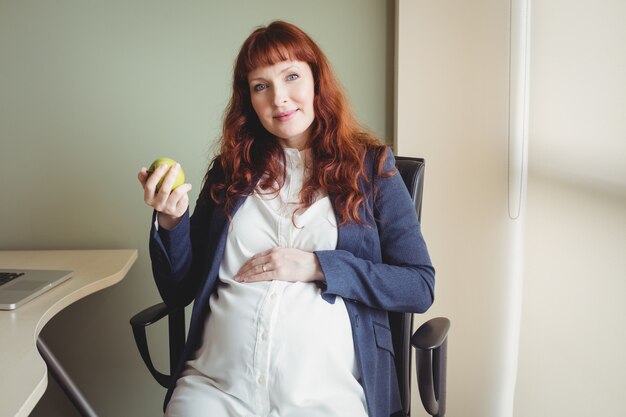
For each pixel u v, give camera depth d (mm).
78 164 1941
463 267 1828
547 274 1444
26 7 1867
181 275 1315
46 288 1392
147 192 1180
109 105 1926
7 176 1932
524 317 1561
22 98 1902
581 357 1284
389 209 1302
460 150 1799
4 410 792
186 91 1935
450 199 1829
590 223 1254
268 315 1159
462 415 1873
